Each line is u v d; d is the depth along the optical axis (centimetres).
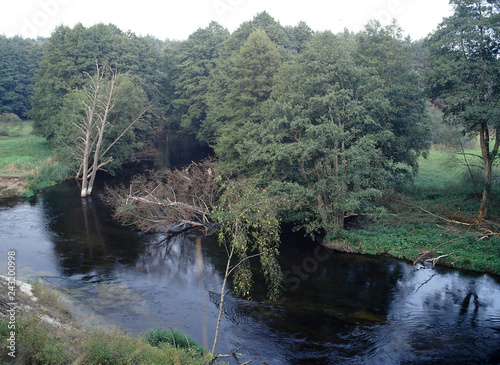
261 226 1456
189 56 5866
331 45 2295
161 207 2508
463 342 1269
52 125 4150
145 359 945
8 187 3130
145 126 4625
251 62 3200
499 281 1759
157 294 1577
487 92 2238
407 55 2644
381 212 2136
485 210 2339
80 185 3525
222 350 1188
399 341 1270
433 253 1998
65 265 1825
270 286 1534
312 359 1166
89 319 1288
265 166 2405
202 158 4803
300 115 2336
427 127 3531
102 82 3688
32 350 885
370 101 2202
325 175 2250
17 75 7044
